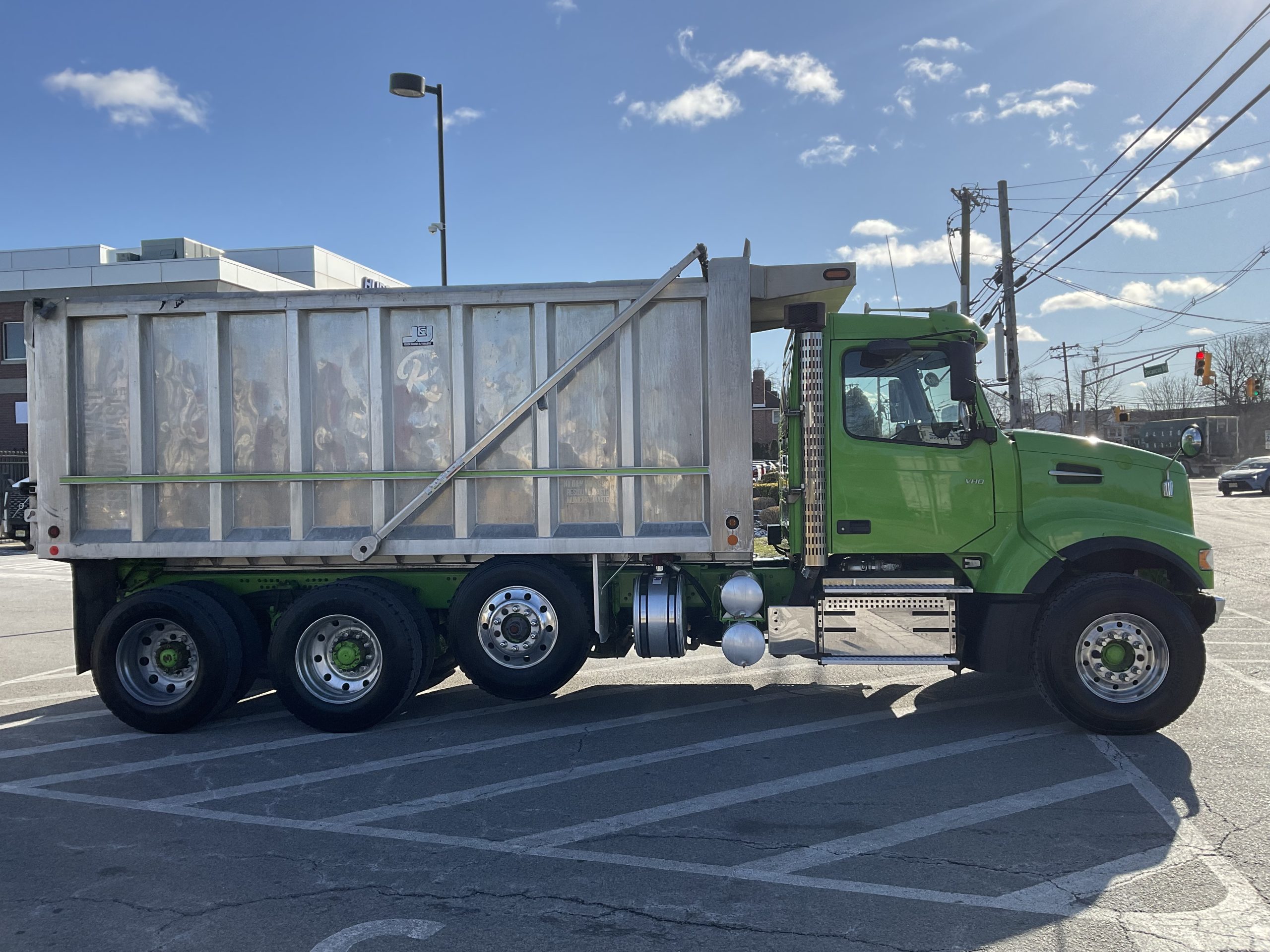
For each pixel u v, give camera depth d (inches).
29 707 300.7
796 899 149.1
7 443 1198.3
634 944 135.8
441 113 695.7
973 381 252.1
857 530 256.8
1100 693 235.6
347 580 262.4
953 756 222.7
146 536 264.8
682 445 255.4
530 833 179.3
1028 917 141.6
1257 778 202.5
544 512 257.9
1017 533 254.5
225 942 139.2
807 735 244.1
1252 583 519.2
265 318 263.0
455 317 257.1
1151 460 263.4
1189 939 134.2
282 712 286.0
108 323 266.8
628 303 254.5
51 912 150.0
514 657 257.9
